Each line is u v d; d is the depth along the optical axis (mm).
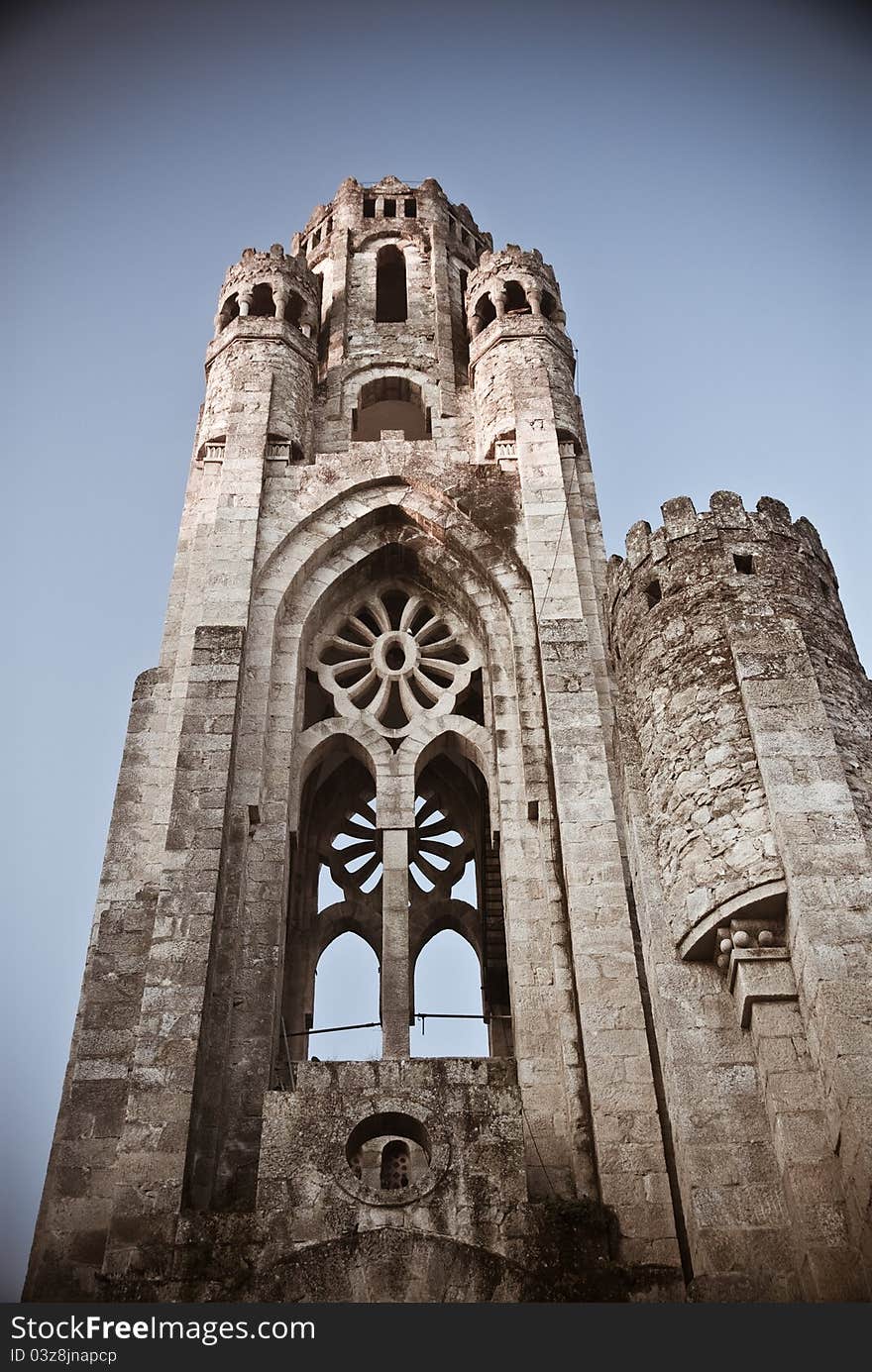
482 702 34812
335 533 35375
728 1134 21922
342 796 35625
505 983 32531
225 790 28719
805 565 28266
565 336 42125
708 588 27547
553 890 28125
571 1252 22281
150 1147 23531
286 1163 23312
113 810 29453
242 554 34125
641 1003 25469
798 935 22297
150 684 32125
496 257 44094
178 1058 24641
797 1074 21703
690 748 25359
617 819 28484
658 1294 21750
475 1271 22062
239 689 31062
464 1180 23172
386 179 50812
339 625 35156
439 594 35812
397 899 29234
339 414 40344
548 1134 24672
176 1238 22422
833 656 26406
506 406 38906
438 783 36562
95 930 27781
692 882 24016
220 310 43000
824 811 23219
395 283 48594
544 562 33906
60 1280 22578
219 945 26891
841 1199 20500
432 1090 24297
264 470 36750
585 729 29906
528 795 29656
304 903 33125
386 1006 27547
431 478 36500
